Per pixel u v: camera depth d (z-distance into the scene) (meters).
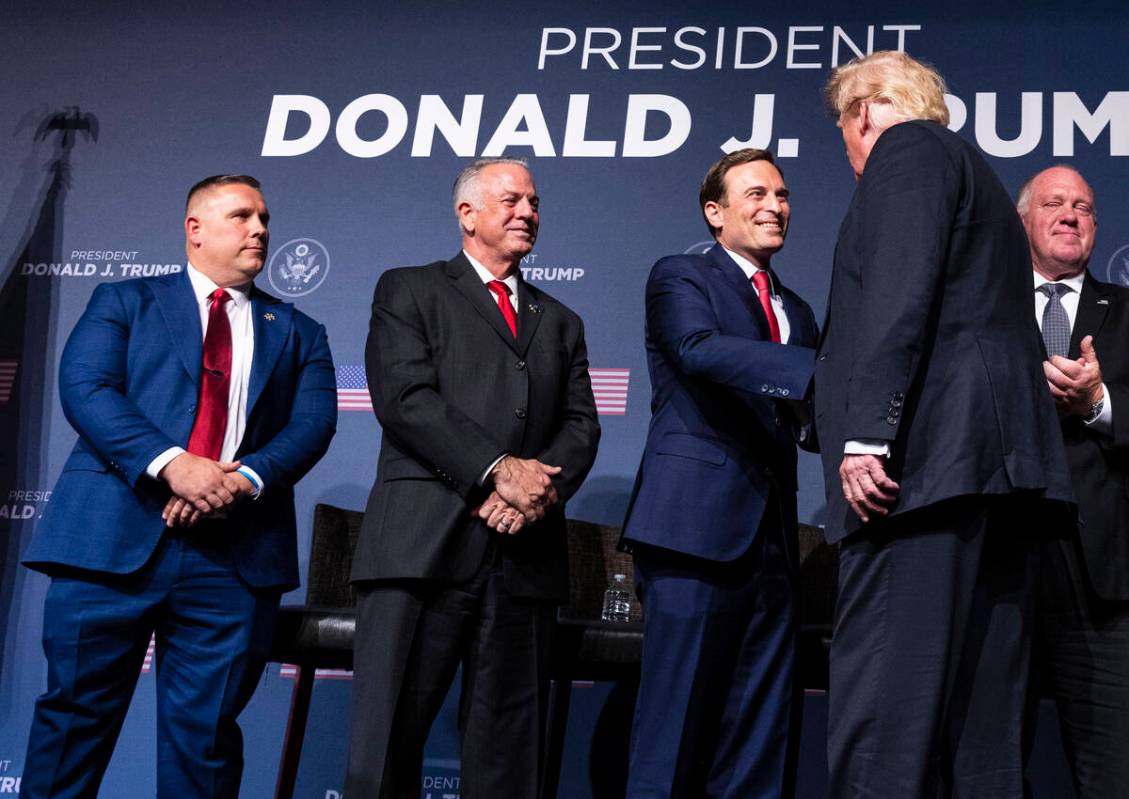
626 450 4.09
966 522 2.10
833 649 2.19
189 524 2.75
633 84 4.45
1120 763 2.53
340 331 4.28
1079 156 4.15
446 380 2.83
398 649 2.62
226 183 3.11
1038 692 2.66
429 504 2.70
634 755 2.70
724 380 2.66
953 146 2.24
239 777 2.81
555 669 3.05
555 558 2.79
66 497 2.80
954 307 2.17
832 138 4.29
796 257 4.17
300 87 4.57
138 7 4.69
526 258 4.28
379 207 4.40
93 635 2.72
